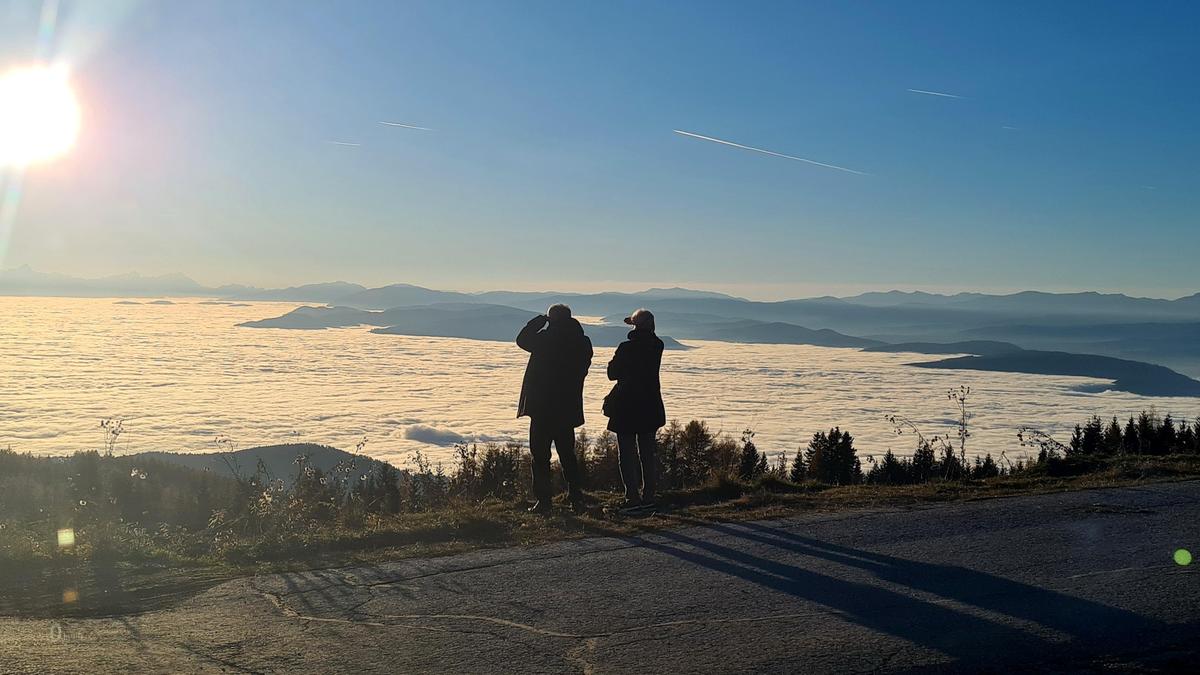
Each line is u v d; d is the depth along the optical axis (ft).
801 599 16.65
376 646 13.99
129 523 26.18
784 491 31.96
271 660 13.32
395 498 32.81
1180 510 25.91
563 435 28.17
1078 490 30.01
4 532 23.30
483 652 13.62
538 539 23.15
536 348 28.07
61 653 13.76
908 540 22.20
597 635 14.47
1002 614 15.42
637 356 27.78
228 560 21.31
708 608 16.08
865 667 12.73
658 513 27.14
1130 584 17.40
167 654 13.67
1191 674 12.39
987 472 43.27
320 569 20.02
